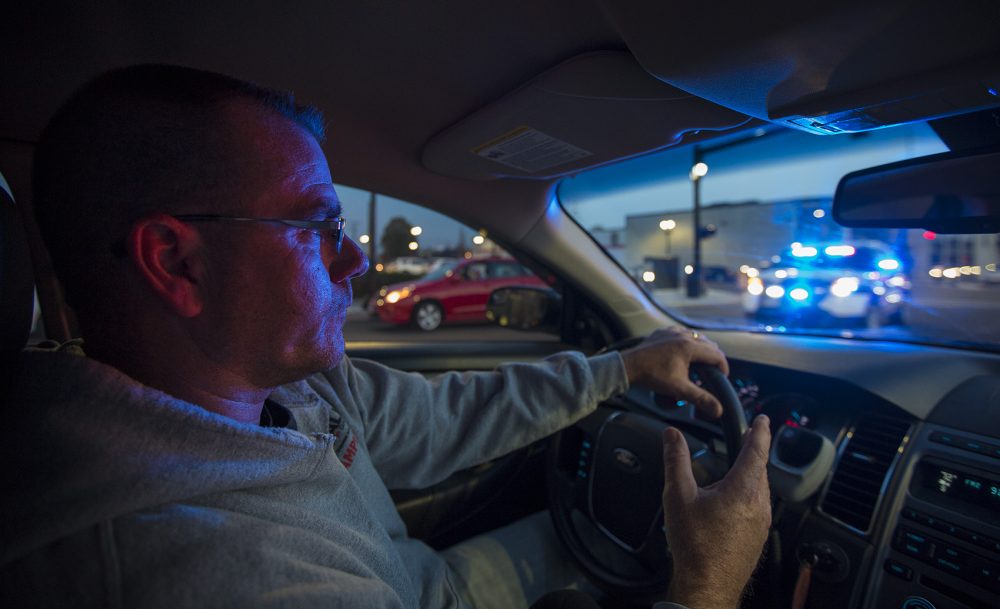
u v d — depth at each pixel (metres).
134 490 0.55
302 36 1.15
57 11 1.07
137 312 0.67
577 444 1.76
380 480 1.18
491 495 1.96
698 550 0.81
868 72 0.83
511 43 1.09
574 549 1.48
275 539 0.63
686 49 0.81
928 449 1.27
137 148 0.62
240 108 0.67
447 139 1.50
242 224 0.67
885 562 1.19
